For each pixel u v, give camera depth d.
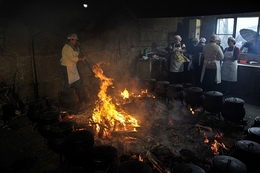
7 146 3.95
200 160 3.30
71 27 6.33
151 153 3.27
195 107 5.62
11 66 5.38
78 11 5.77
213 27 8.88
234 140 3.98
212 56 6.32
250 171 2.70
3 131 4.50
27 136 4.30
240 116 4.42
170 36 9.62
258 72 6.62
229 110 4.45
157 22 8.88
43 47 5.86
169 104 5.52
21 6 4.75
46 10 5.19
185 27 9.77
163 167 2.94
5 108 4.94
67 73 5.73
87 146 2.94
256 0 3.38
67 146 3.01
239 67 7.01
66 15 5.83
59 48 6.19
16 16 5.05
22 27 5.42
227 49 6.71
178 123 4.56
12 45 5.33
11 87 5.43
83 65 6.83
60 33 6.12
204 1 3.99
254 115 5.51
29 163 3.46
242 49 7.73
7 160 3.54
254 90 6.80
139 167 2.41
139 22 8.19
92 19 6.78
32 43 5.60
